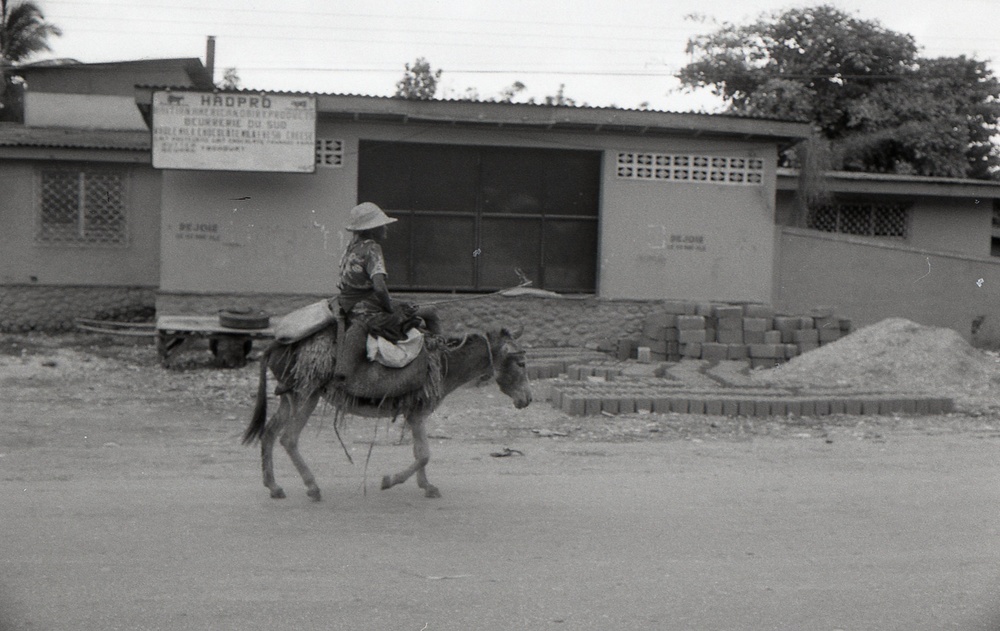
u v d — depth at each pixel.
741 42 32.50
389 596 5.94
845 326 17.64
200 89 16.44
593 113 17.53
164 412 12.06
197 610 5.61
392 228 17.95
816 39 31.70
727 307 17.42
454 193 18.11
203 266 17.16
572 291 18.66
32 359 15.63
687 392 13.28
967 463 10.14
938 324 21.03
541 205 18.41
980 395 14.70
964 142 31.41
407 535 7.18
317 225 17.41
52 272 20.86
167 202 17.00
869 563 6.85
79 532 6.94
